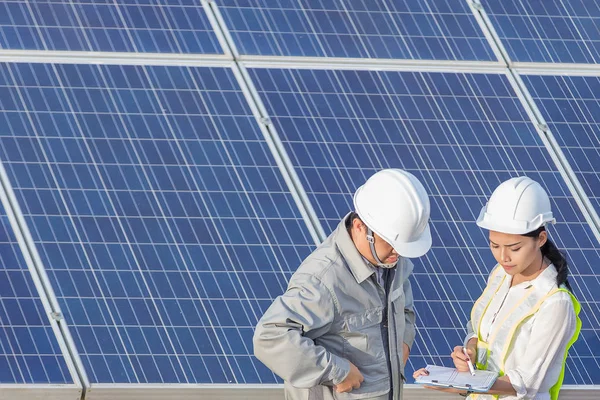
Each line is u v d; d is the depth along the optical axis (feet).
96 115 43.45
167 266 39.09
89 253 38.91
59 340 36.32
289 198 41.96
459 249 41.96
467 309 40.11
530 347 29.37
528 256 29.73
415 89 47.47
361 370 29.86
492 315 31.27
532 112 47.78
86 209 40.19
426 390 38.11
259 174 42.60
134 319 37.45
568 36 52.44
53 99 43.68
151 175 41.75
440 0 52.70
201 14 49.19
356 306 29.37
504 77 49.21
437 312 39.86
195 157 42.73
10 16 46.93
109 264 38.73
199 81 45.60
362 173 43.45
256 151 43.39
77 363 35.86
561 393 38.65
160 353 36.73
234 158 42.98
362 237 29.22
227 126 44.09
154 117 43.80
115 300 37.83
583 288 41.78
